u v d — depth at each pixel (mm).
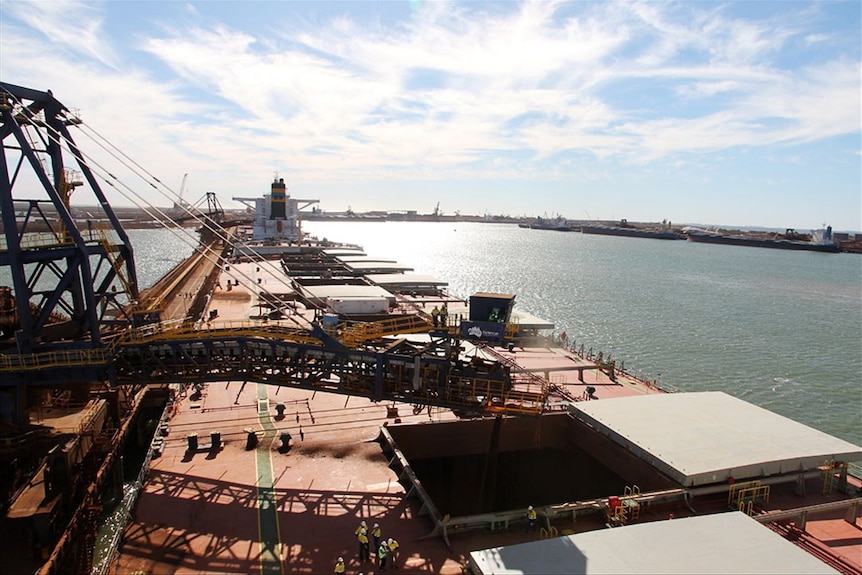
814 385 68938
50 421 32875
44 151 33969
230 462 30953
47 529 25734
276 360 33000
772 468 26828
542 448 39938
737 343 89500
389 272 101625
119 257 38844
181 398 40906
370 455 32344
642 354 81875
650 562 18312
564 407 41219
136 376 32312
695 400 35219
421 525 25078
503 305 37812
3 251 30188
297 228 154500
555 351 58000
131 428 40375
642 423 31375
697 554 18703
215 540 23656
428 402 32750
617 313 113750
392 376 32938
